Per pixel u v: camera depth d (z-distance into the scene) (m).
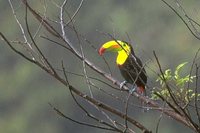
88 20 32.91
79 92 5.47
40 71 33.25
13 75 33.62
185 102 5.70
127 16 31.95
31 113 32.88
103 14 32.88
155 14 31.83
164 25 30.69
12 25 33.28
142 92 7.77
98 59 22.05
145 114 22.25
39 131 32.25
